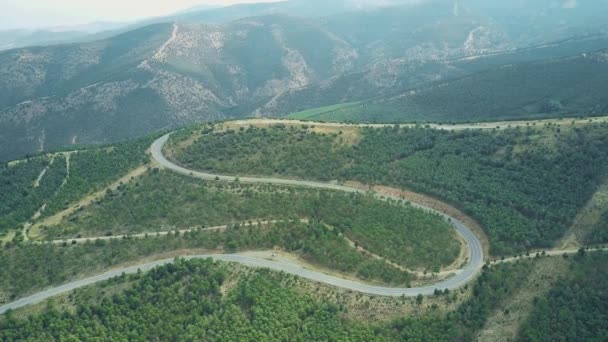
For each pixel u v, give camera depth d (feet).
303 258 652.89
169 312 559.38
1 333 539.29
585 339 551.59
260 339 523.70
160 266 619.26
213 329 536.83
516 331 572.51
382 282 625.41
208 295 584.81
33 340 523.29
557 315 578.66
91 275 639.35
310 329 545.44
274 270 620.90
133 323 546.26
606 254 638.53
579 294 597.52
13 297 606.14
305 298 581.94
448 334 557.33
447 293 607.78
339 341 531.09
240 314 554.05
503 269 643.86
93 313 565.12
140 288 592.60
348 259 644.27
